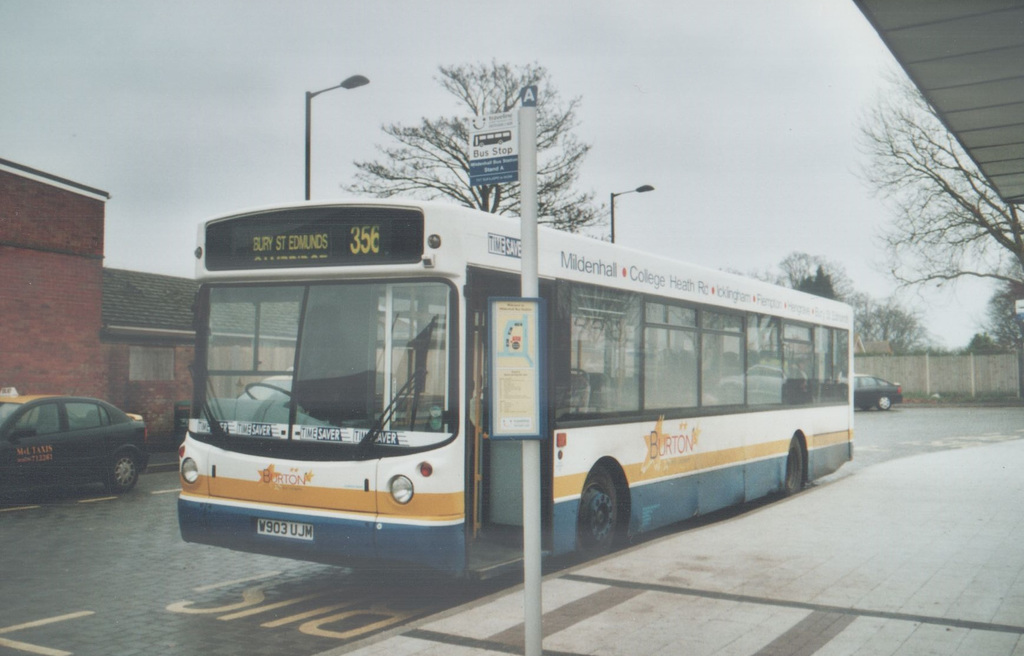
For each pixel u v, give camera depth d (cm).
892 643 569
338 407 699
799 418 1364
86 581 807
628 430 910
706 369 1087
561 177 3297
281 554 705
